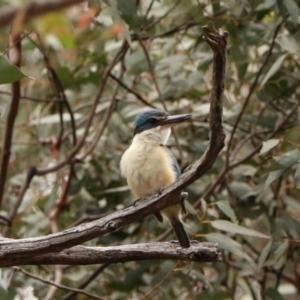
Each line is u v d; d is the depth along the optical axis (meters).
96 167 9.32
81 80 9.23
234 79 8.91
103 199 9.50
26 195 9.54
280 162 6.45
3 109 8.73
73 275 8.86
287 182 9.01
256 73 8.80
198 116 9.30
